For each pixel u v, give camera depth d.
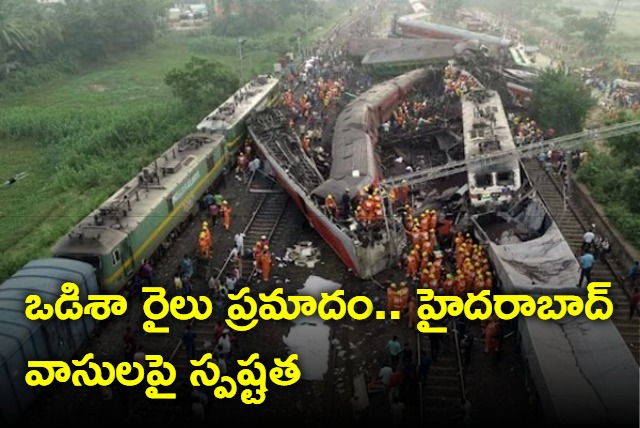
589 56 67.75
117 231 21.94
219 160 32.44
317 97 49.66
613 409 14.24
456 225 25.92
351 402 16.81
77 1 75.31
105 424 16.70
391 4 129.25
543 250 21.69
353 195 25.59
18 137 44.31
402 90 44.62
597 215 26.52
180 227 27.55
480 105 37.22
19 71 62.47
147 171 26.45
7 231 28.88
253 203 30.80
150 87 60.47
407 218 25.56
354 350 19.70
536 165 34.00
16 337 16.25
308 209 26.59
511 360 18.64
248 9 86.25
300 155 32.22
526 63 54.62
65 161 36.41
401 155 36.25
